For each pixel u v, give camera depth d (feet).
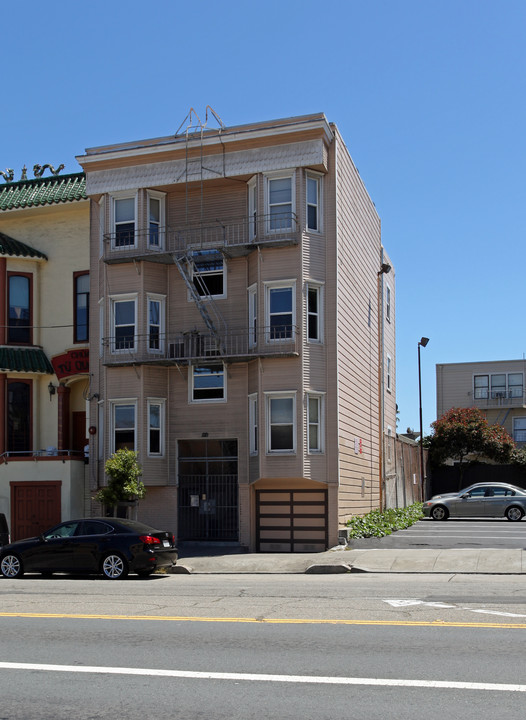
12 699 25.43
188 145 84.79
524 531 88.94
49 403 95.50
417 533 88.89
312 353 82.12
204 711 23.86
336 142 85.46
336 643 32.24
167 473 85.51
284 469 79.97
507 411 185.16
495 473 153.28
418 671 27.63
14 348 94.22
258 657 30.17
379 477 106.42
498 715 22.85
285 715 23.30
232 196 86.33
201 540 83.87
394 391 132.67
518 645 31.32
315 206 84.43
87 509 87.66
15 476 87.30
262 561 68.95
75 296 95.66
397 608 41.04
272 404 81.56
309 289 83.25
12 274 95.61
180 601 45.42
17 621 39.09
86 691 26.16
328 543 80.33
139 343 85.20
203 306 85.87
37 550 62.13
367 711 23.45
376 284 114.32
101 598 47.60
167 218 88.02
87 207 95.61
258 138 82.79
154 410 86.02
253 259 84.07
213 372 85.61
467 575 58.18
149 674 28.02
